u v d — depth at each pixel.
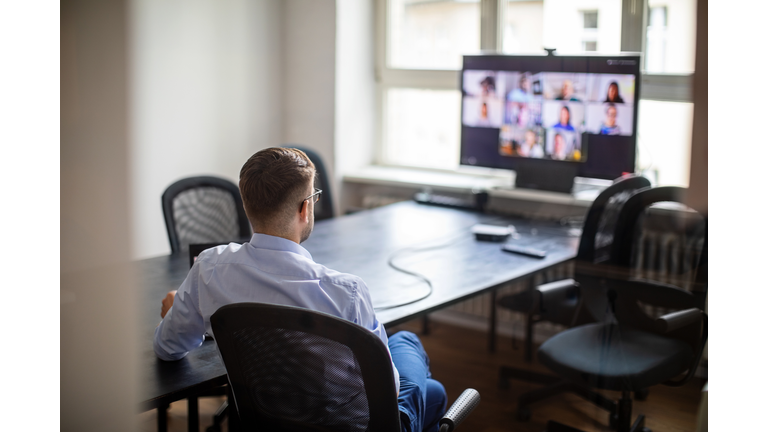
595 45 3.02
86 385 1.27
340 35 3.74
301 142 3.95
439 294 1.93
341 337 1.15
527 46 3.41
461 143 3.33
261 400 1.28
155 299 1.78
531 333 2.99
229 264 1.32
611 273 2.23
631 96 2.71
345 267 2.20
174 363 1.42
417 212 3.12
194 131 3.23
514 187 3.20
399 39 3.94
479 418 2.48
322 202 3.19
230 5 3.42
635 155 2.75
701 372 2.03
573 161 2.96
